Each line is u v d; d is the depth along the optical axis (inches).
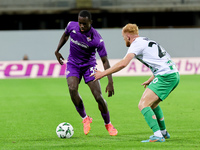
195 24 4972.9
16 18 4852.4
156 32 4323.3
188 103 1679.4
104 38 4269.2
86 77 942.4
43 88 2481.5
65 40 992.2
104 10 4815.5
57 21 4904.0
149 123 821.2
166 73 813.2
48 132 1021.8
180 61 3634.4
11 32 4284.0
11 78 3489.2
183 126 1093.1
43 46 4308.6
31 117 1321.4
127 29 847.1
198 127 1073.5
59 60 1022.4
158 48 832.3
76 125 1141.1
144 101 816.9
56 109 1531.7
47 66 3545.8
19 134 992.2
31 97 1990.7
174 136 916.6
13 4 4926.2
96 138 908.6
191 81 2888.8
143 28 4544.8
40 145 824.9
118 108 1534.2
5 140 902.4
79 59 941.8
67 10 4805.6
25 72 3523.6
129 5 4980.3
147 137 913.5
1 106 1646.2
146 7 4847.4
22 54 4306.1
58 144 832.3
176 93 2092.8
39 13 4788.4
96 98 923.4
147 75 3604.8
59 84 2775.6
